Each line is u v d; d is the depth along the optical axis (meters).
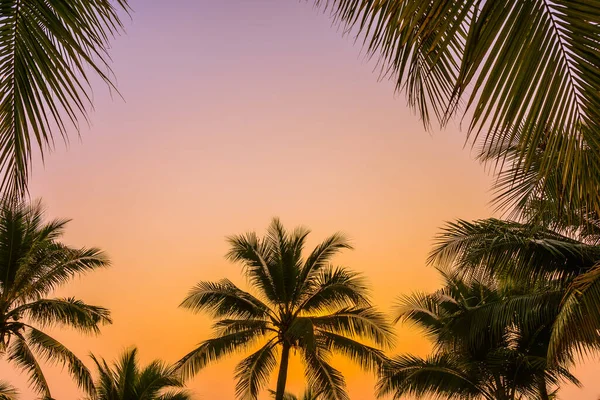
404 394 18.67
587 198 2.47
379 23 2.66
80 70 2.76
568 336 9.05
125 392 22.80
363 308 21.75
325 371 21.97
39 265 19.38
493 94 2.08
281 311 23.09
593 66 1.99
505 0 2.03
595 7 1.93
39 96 2.77
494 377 18.11
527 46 2.03
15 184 2.80
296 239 23.83
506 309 12.68
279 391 21.09
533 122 2.13
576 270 10.16
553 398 21.83
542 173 2.36
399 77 2.88
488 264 10.55
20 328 18.97
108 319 20.27
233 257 23.44
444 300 19.02
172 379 22.45
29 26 2.74
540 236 10.29
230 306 22.77
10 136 2.78
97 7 2.87
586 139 2.13
